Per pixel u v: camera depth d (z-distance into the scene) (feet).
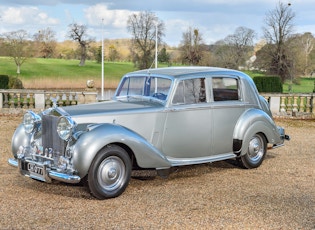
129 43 158.61
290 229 15.39
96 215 16.40
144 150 19.36
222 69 24.17
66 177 17.61
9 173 23.02
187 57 153.38
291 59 134.31
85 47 252.01
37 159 19.58
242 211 17.22
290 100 57.82
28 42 208.33
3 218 15.85
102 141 17.92
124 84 24.02
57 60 281.13
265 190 20.58
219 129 23.17
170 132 21.31
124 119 19.94
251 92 25.08
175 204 17.98
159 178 22.49
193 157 22.44
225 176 23.32
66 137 17.94
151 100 22.09
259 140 25.35
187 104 21.86
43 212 16.63
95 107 20.65
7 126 41.68
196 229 15.14
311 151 31.83
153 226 15.31
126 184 19.03
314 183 22.30
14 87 88.63
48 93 55.01
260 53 141.38
